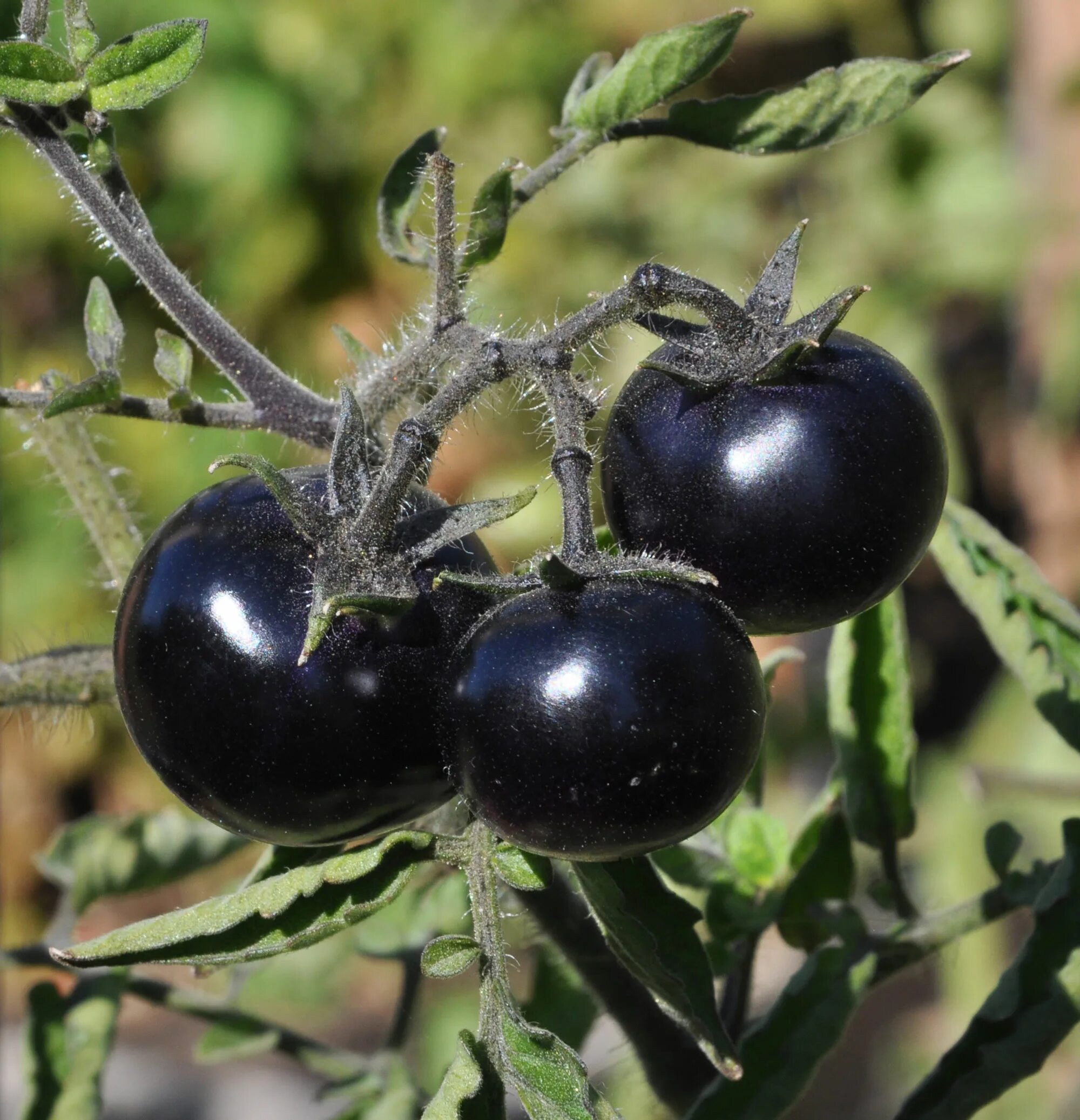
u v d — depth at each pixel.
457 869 0.52
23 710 0.50
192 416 0.44
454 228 0.42
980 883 0.91
